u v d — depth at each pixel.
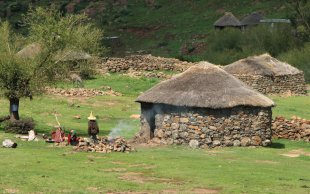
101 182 41.06
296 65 139.62
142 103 61.34
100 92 91.94
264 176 44.31
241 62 103.44
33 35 64.12
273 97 98.69
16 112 62.81
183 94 58.88
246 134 58.97
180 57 155.88
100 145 53.09
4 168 44.09
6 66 60.94
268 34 173.75
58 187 39.47
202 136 57.94
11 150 51.19
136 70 114.50
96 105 83.38
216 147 57.81
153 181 42.09
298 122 65.12
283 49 171.88
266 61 104.00
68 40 63.88
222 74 60.72
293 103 91.88
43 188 39.09
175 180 42.47
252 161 50.88
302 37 173.00
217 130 58.12
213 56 171.12
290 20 182.50
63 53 63.72
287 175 45.06
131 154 52.00
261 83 100.38
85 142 53.06
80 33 68.88
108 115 77.38
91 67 71.81
